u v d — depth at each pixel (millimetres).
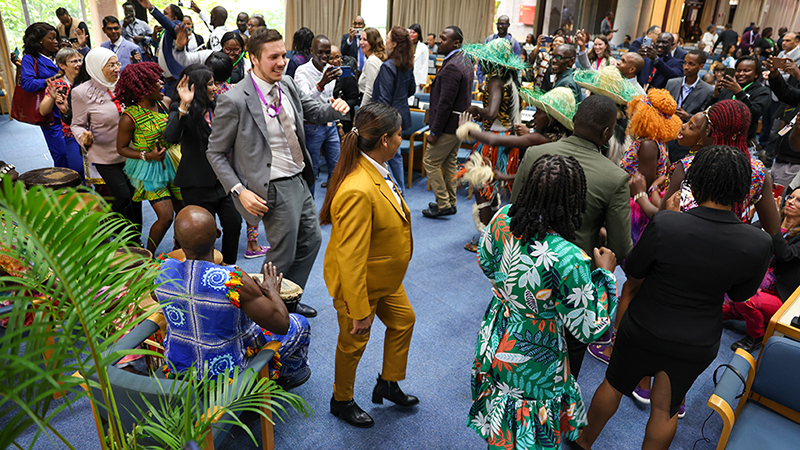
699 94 5027
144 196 3395
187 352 1783
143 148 3166
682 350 1678
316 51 4664
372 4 11555
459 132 3137
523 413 1723
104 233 1089
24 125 7246
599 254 1721
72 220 995
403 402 2357
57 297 1055
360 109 1843
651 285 1740
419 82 7816
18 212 922
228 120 2482
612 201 1984
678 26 15930
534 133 2977
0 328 2301
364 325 1888
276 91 2578
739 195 1566
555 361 1683
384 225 1893
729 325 3219
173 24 4805
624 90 2908
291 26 10750
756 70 4695
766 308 2770
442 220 4711
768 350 1836
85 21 8125
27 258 1062
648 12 14273
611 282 1625
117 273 1157
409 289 3482
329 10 10820
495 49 3443
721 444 1759
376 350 2787
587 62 6473
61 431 2127
